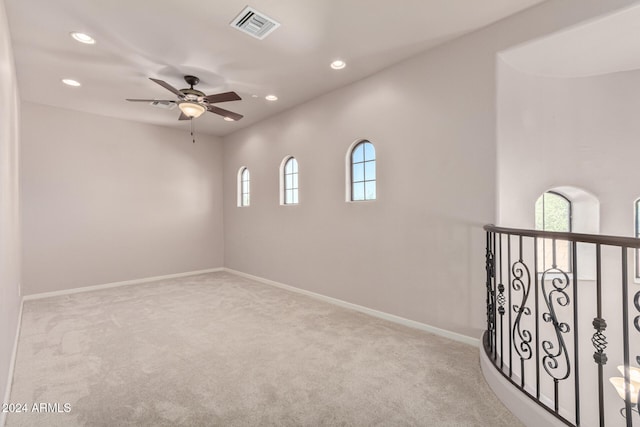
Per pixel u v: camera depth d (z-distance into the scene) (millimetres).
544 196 3105
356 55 3037
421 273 3021
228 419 1733
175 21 2477
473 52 2652
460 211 2738
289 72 3393
